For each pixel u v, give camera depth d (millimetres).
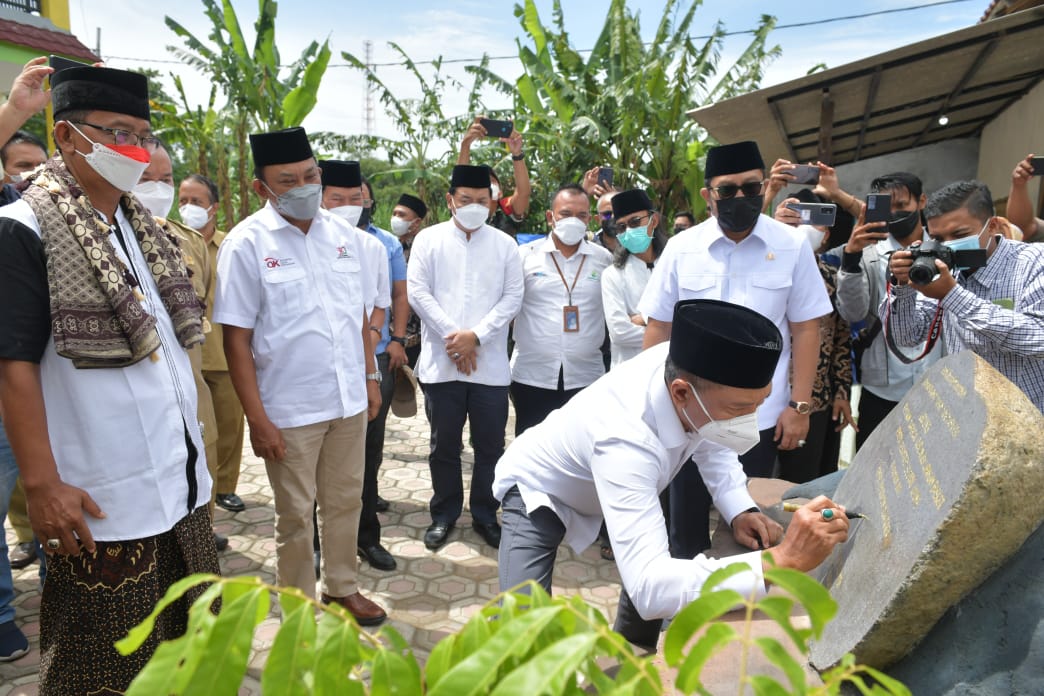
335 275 2807
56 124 1775
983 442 1261
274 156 2580
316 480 2928
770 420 2857
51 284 1651
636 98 8562
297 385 2711
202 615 606
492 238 3871
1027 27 4414
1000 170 6957
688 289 2893
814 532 1484
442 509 3920
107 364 1739
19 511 3418
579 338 3996
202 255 3645
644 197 3744
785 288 2801
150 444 1842
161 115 10969
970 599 1310
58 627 1791
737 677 1516
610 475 1709
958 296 2395
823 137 5363
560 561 3684
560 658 551
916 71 5078
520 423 4219
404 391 4266
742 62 8977
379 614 3055
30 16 7984
